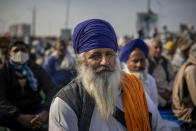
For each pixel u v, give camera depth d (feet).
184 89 8.16
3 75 8.29
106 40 4.00
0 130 10.27
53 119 3.89
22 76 8.81
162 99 10.58
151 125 4.47
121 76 4.36
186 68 8.09
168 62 11.71
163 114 9.70
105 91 3.92
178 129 7.80
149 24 35.37
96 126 3.91
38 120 7.96
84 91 3.97
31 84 8.95
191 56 8.28
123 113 4.08
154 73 11.06
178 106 8.29
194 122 8.08
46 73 9.77
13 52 8.68
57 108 3.87
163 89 10.93
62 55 15.42
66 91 3.99
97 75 3.99
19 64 8.82
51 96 8.73
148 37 33.83
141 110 4.18
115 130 3.99
